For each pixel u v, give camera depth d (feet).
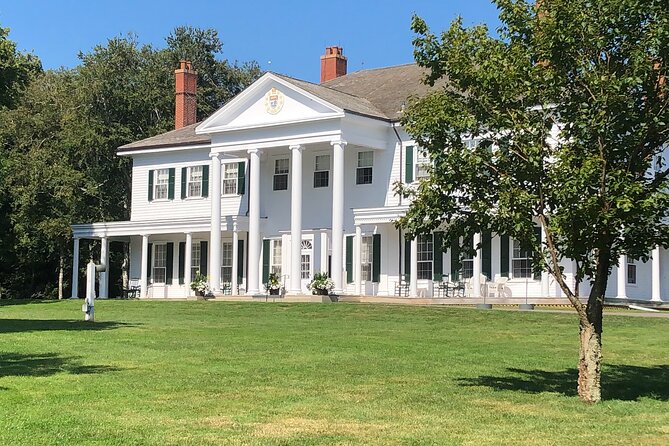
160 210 164.86
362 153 142.61
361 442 35.04
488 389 49.80
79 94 198.18
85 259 200.13
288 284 147.64
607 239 43.73
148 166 167.53
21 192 177.99
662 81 43.93
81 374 53.21
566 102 45.57
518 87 45.55
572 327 88.28
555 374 57.00
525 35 47.32
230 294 149.28
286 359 61.72
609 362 64.44
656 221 44.57
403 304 116.67
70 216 181.88
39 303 136.87
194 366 57.47
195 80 181.06
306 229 145.69
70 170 183.62
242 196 154.92
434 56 48.62
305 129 138.31
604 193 42.45
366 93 157.28
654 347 73.00
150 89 208.74
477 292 125.49
